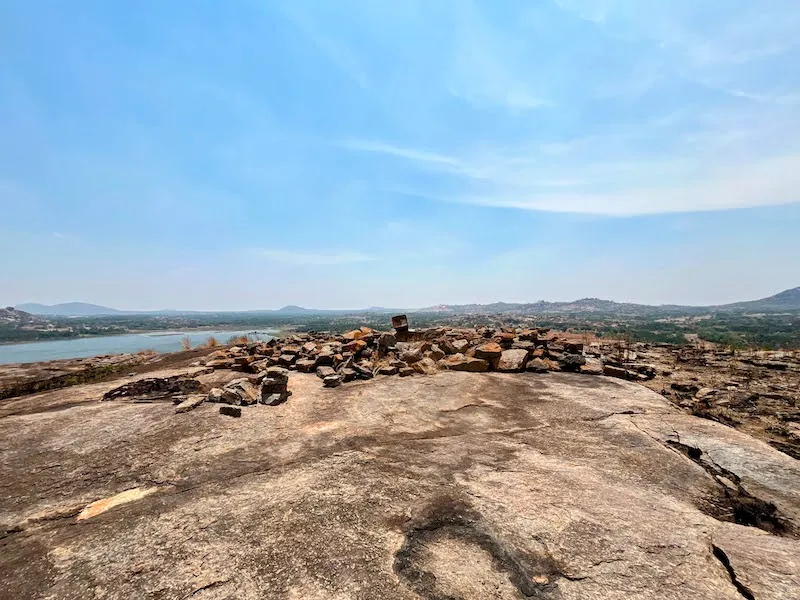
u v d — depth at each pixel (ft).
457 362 31.71
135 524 10.88
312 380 28.30
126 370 34.40
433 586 8.34
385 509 11.27
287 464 14.47
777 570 8.22
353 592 8.18
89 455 15.49
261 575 8.73
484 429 17.97
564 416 19.58
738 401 21.63
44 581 8.79
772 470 13.44
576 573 8.65
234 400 21.93
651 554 9.22
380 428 18.24
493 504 11.43
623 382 26.89
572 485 12.57
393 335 38.04
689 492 12.25
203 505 11.74
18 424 18.79
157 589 8.39
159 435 17.48
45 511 11.69
